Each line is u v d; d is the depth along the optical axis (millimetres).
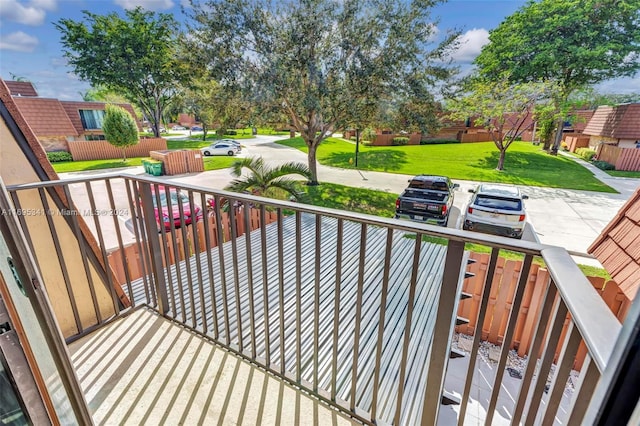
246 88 8492
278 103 9000
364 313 2604
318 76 8547
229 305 2479
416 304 2803
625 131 15414
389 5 8141
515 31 13969
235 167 6836
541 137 18109
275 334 2121
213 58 8500
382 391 1715
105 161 16281
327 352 2002
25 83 19906
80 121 18625
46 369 733
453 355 3113
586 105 16406
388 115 9109
